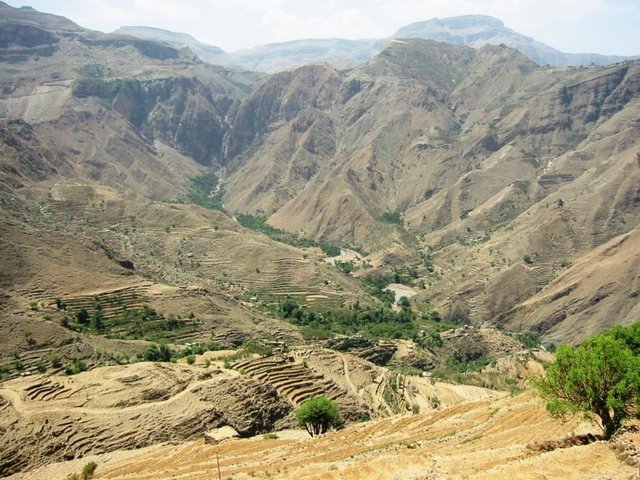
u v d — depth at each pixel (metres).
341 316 187.75
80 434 78.31
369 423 78.19
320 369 119.38
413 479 37.88
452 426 65.00
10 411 81.19
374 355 149.88
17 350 114.31
